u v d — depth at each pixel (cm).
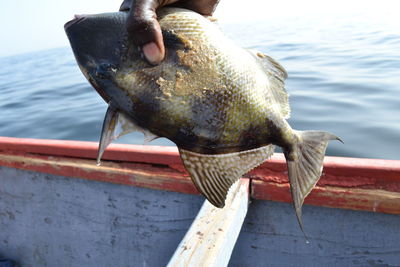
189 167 33
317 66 256
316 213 53
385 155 106
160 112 31
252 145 35
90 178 64
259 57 38
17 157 70
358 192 48
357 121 134
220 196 35
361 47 331
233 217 47
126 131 34
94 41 33
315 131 40
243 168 36
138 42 31
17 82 423
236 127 33
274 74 39
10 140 71
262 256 57
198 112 31
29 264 79
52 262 75
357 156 108
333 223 52
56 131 177
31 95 298
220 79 32
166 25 32
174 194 60
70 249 72
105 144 34
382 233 50
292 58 312
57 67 594
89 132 170
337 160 50
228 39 34
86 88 306
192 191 57
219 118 32
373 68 225
